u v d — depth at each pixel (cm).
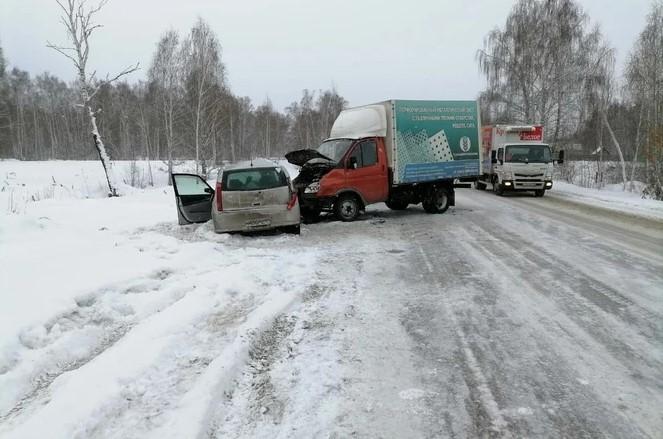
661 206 1689
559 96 3762
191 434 325
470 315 561
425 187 1421
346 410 364
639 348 465
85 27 2392
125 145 6550
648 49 2933
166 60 3938
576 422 344
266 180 999
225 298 608
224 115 4591
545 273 742
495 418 351
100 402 358
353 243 982
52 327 493
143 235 972
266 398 384
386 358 451
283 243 962
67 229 977
